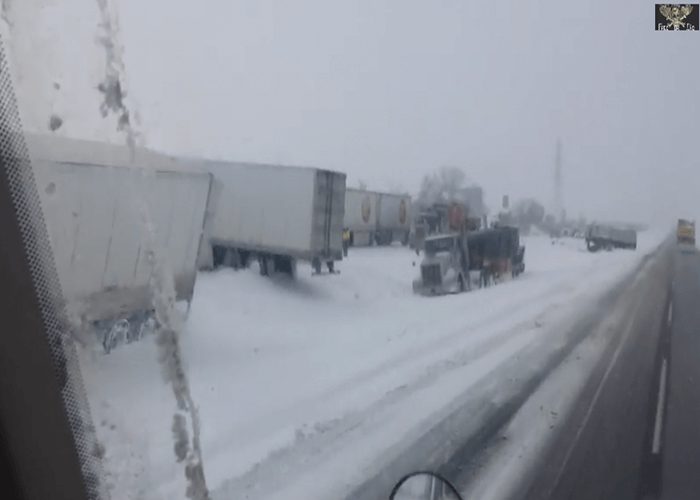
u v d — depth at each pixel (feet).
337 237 59.77
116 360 23.52
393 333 39.86
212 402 24.00
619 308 50.85
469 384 29.58
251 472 19.02
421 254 72.74
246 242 54.80
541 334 40.73
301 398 26.45
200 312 38.34
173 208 33.86
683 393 28.32
